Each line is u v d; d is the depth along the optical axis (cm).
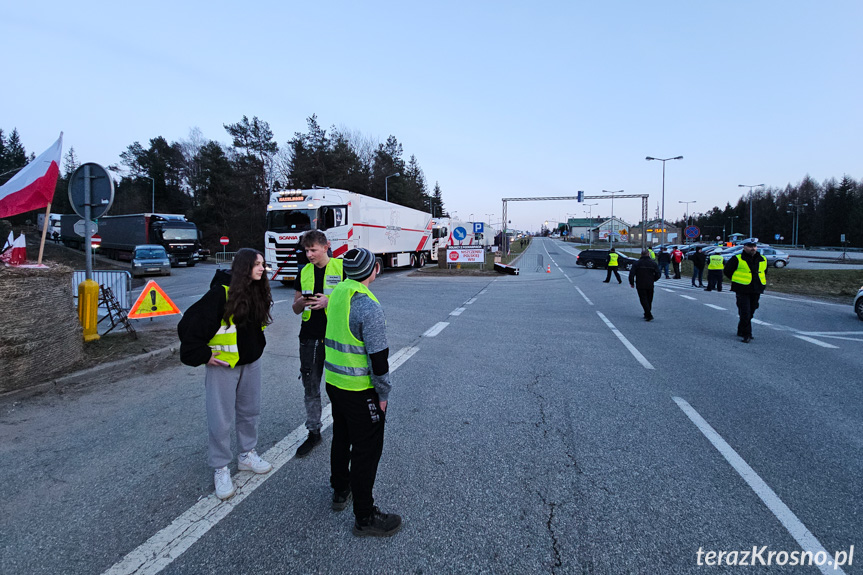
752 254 878
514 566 262
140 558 269
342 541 285
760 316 1232
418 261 3347
